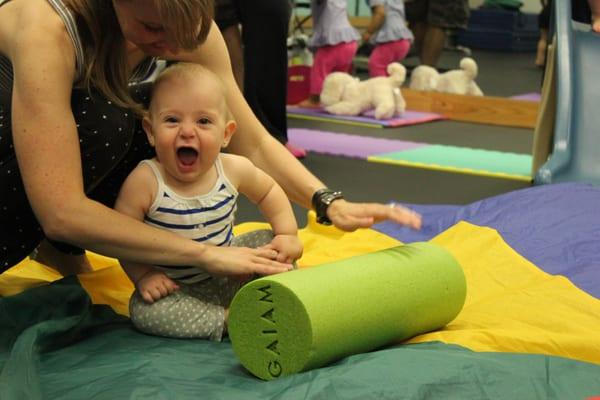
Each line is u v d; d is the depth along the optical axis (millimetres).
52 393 1105
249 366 1197
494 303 1535
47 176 1216
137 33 1210
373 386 1080
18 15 1255
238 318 1199
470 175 3361
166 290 1339
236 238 1473
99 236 1247
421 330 1337
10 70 1356
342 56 4930
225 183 1395
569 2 2975
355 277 1233
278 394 1072
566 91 2818
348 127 4508
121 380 1138
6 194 1321
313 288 1168
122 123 1381
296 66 5020
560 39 2912
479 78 5172
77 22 1261
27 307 1406
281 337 1165
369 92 4758
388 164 3529
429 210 2273
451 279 1364
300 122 4594
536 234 1923
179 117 1331
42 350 1256
